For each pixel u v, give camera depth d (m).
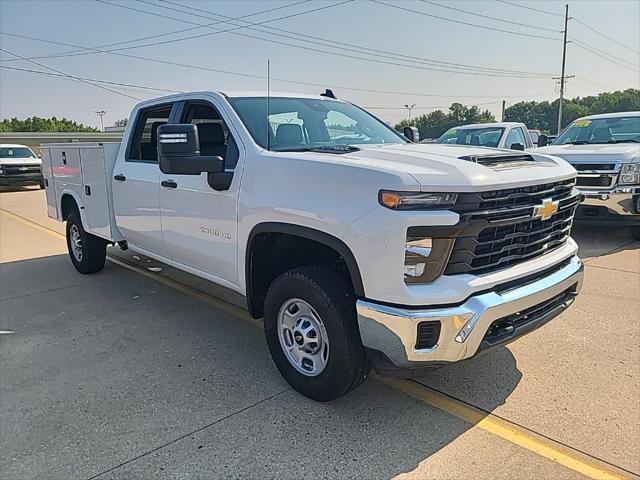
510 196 2.68
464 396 3.21
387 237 2.51
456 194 2.49
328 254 3.19
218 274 3.87
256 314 3.60
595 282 5.41
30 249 8.09
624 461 2.56
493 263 2.72
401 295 2.53
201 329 4.44
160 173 4.30
